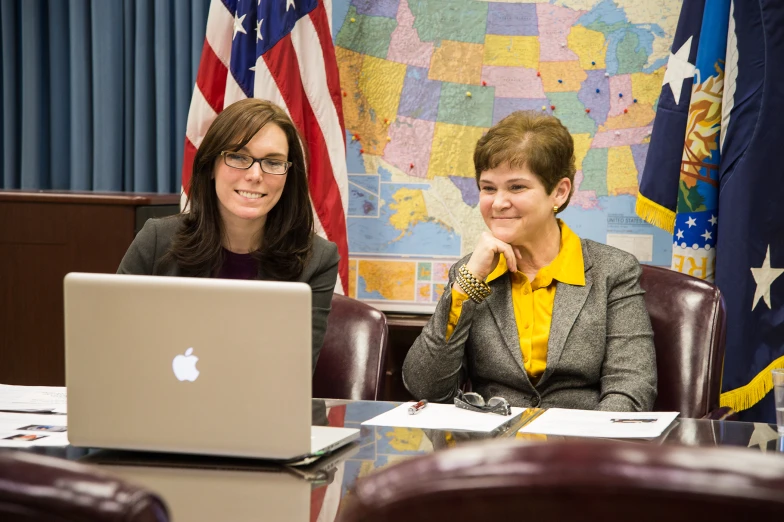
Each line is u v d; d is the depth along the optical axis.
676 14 3.04
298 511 1.09
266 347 1.27
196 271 2.12
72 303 1.32
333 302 2.17
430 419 1.62
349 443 1.44
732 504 0.53
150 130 3.55
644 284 2.22
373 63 3.20
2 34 3.59
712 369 2.09
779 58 2.65
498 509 0.57
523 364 2.04
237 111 2.04
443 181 3.21
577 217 3.16
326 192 3.01
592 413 1.69
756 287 2.69
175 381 1.31
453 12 3.15
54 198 2.84
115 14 3.50
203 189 2.11
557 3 3.11
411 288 3.25
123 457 1.35
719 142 2.78
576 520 0.56
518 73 3.15
